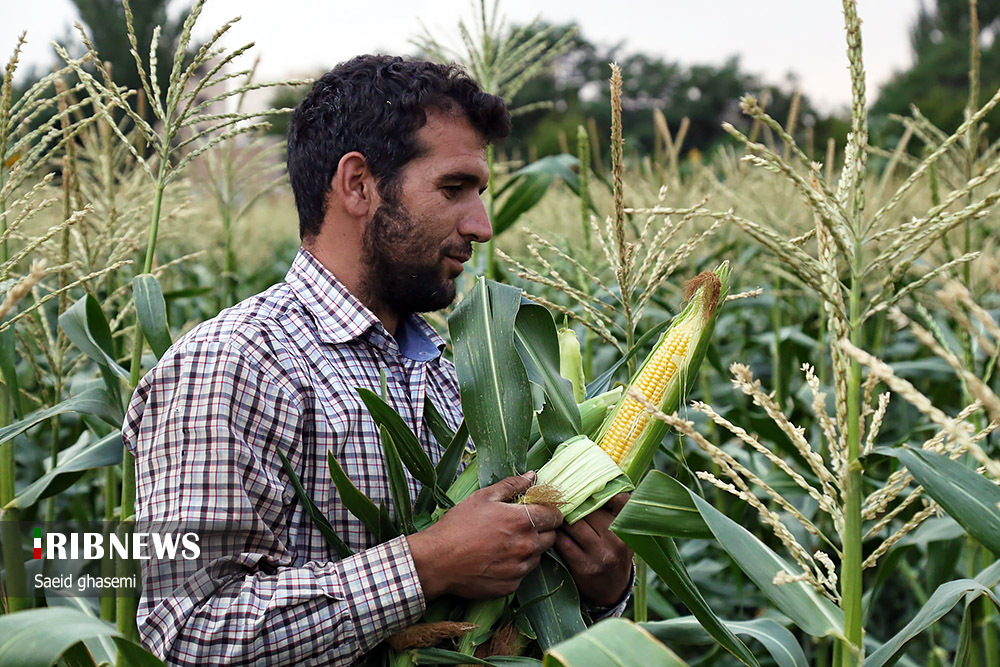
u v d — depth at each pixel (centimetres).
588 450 215
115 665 268
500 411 216
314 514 208
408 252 227
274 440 213
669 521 179
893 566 296
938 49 3712
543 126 2850
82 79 277
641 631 144
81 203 321
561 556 217
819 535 173
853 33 150
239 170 580
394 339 244
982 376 424
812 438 432
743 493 171
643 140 4016
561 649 142
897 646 186
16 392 303
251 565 205
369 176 227
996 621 322
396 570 200
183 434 208
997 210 545
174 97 272
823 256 167
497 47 452
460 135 228
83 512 425
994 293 545
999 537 154
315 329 230
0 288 242
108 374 282
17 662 138
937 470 161
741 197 525
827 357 545
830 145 405
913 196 541
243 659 194
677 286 594
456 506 208
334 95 232
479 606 212
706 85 4359
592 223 274
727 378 447
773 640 219
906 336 602
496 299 226
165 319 273
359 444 221
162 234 460
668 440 355
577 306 489
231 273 599
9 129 274
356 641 199
